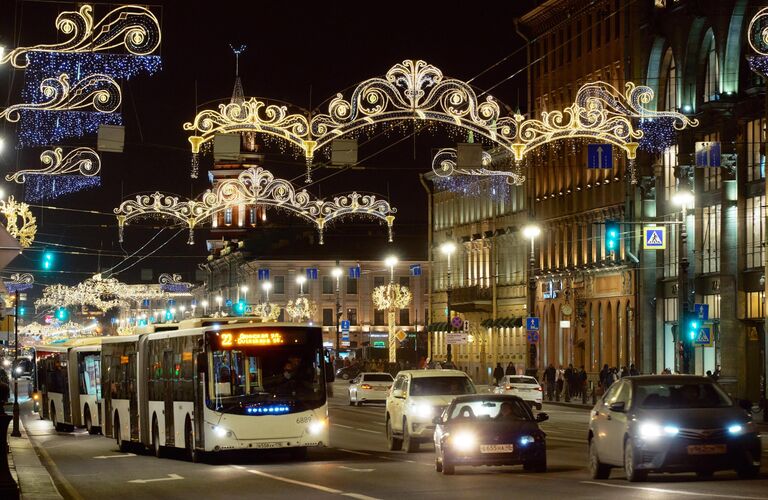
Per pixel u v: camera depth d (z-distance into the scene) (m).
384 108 34.12
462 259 114.38
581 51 88.81
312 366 33.06
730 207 65.25
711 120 66.94
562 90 92.56
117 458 37.06
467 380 35.97
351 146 37.66
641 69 76.38
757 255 63.31
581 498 19.97
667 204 75.19
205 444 32.38
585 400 72.44
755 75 63.91
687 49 70.25
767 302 60.53
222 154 35.59
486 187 107.00
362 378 72.81
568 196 91.44
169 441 35.81
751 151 64.19
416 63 34.06
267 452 36.78
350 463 31.17
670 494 20.05
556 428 46.69
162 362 36.75
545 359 94.94
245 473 28.89
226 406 32.25
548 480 24.27
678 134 70.88
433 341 120.62
